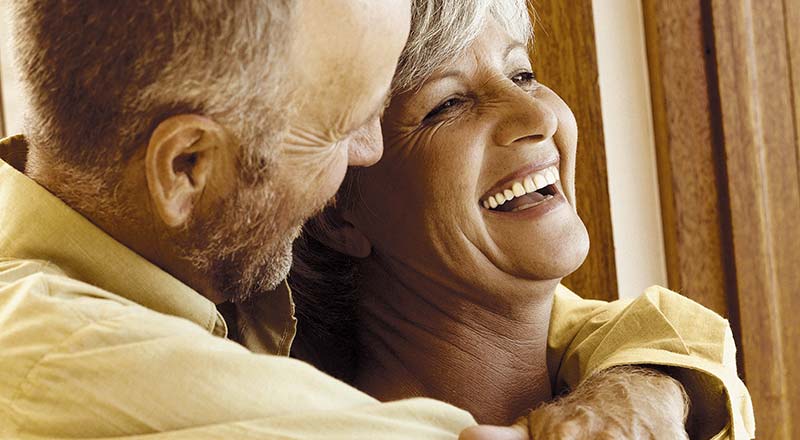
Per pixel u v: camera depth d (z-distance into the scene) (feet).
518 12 3.70
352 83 2.85
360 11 2.78
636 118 6.25
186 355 2.53
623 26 6.20
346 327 4.02
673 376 3.77
